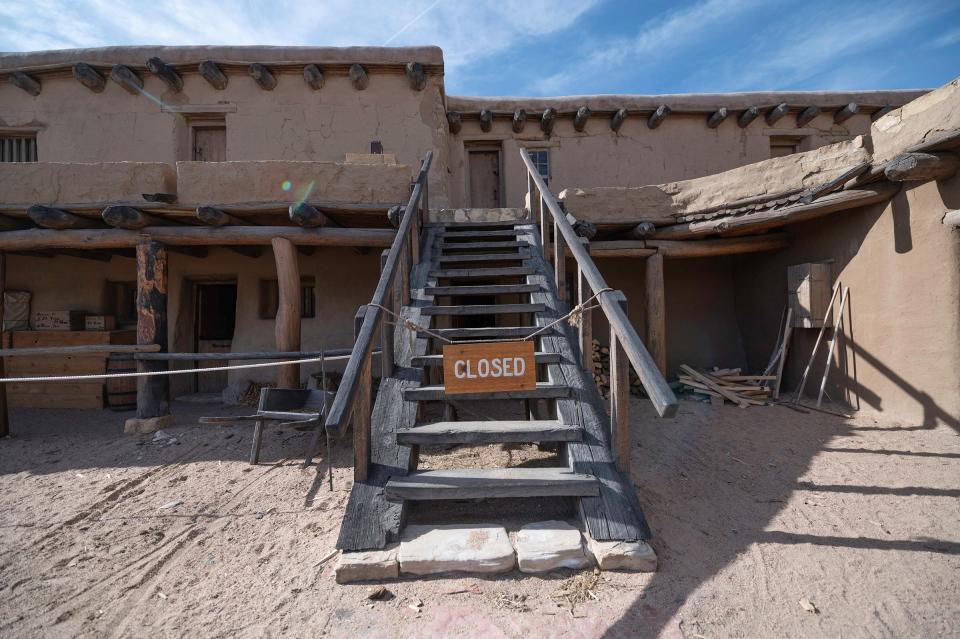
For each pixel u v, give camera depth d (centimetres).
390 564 219
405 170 549
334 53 750
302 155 767
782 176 557
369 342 260
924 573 221
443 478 261
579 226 585
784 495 318
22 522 302
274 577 230
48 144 766
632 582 215
